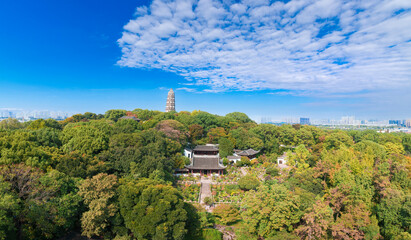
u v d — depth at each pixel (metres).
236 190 69.56
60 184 40.94
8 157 43.44
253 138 109.31
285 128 126.88
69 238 41.59
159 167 63.06
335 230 40.09
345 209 48.66
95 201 39.94
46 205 37.16
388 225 48.06
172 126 98.69
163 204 41.00
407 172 62.88
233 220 51.91
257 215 42.25
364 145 89.88
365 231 45.38
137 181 49.62
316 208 40.69
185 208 46.56
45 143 57.44
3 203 32.62
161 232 39.31
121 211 42.16
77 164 50.28
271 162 98.81
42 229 37.00
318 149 106.56
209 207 59.62
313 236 39.41
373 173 58.72
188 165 84.12
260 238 45.06
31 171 41.94
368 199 51.56
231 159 97.06
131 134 72.44
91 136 64.31
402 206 46.66
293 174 75.50
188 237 46.47
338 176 58.91
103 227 40.22
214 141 112.44
